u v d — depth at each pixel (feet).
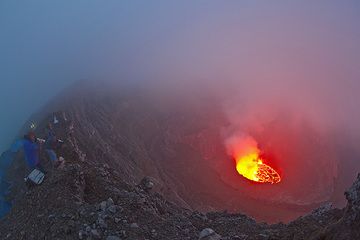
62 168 34.73
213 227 33.94
